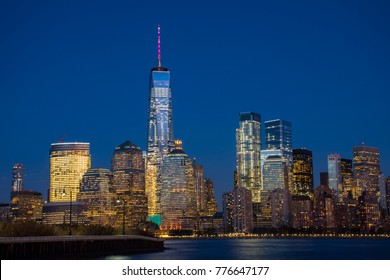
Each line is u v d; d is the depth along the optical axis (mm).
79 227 188875
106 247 174625
